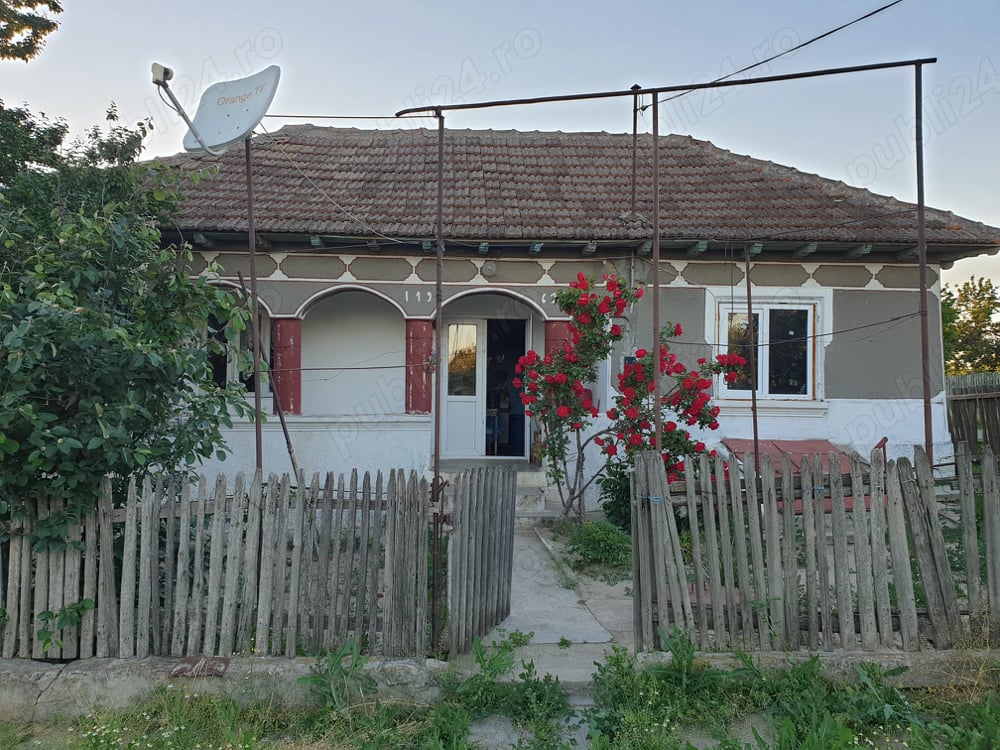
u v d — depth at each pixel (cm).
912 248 873
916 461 426
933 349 920
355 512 431
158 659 418
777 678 400
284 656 421
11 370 359
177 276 478
